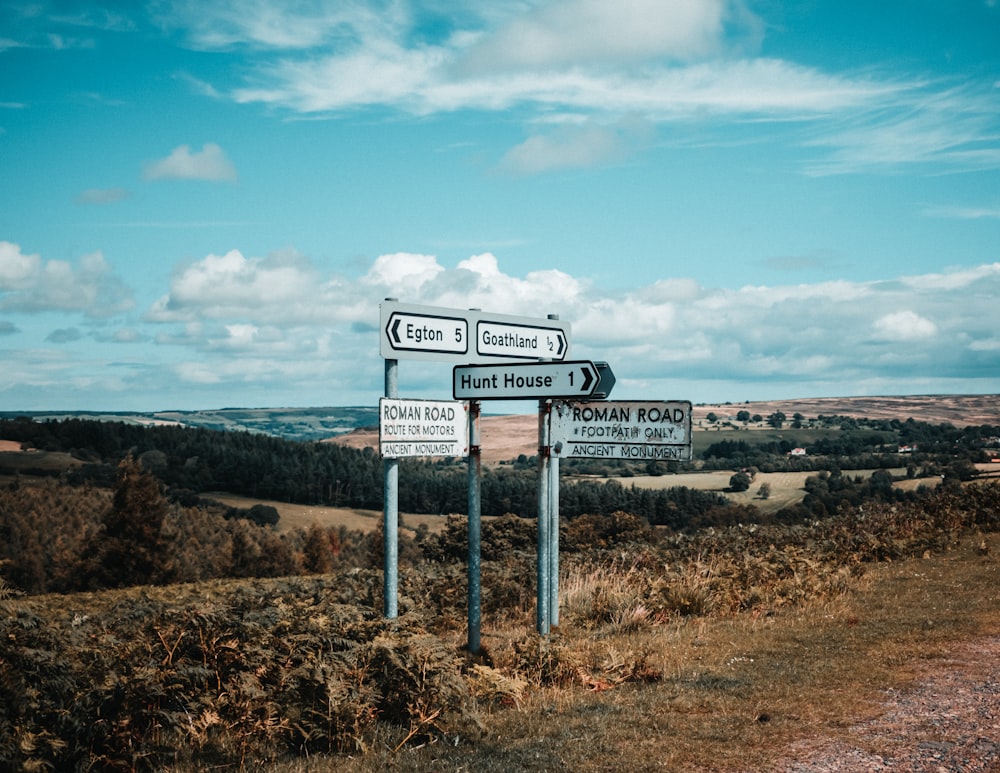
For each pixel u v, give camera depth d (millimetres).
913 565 14719
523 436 138750
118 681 5570
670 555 17062
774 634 9297
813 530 19672
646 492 75438
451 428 8883
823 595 11414
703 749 5457
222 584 27969
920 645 8266
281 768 5367
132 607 11633
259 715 5949
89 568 71875
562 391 8828
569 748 5566
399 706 6328
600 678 7609
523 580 14977
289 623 6918
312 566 94875
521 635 10109
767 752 5371
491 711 6816
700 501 73375
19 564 85938
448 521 42781
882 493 62844
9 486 119438
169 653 6352
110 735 5320
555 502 10266
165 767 5379
